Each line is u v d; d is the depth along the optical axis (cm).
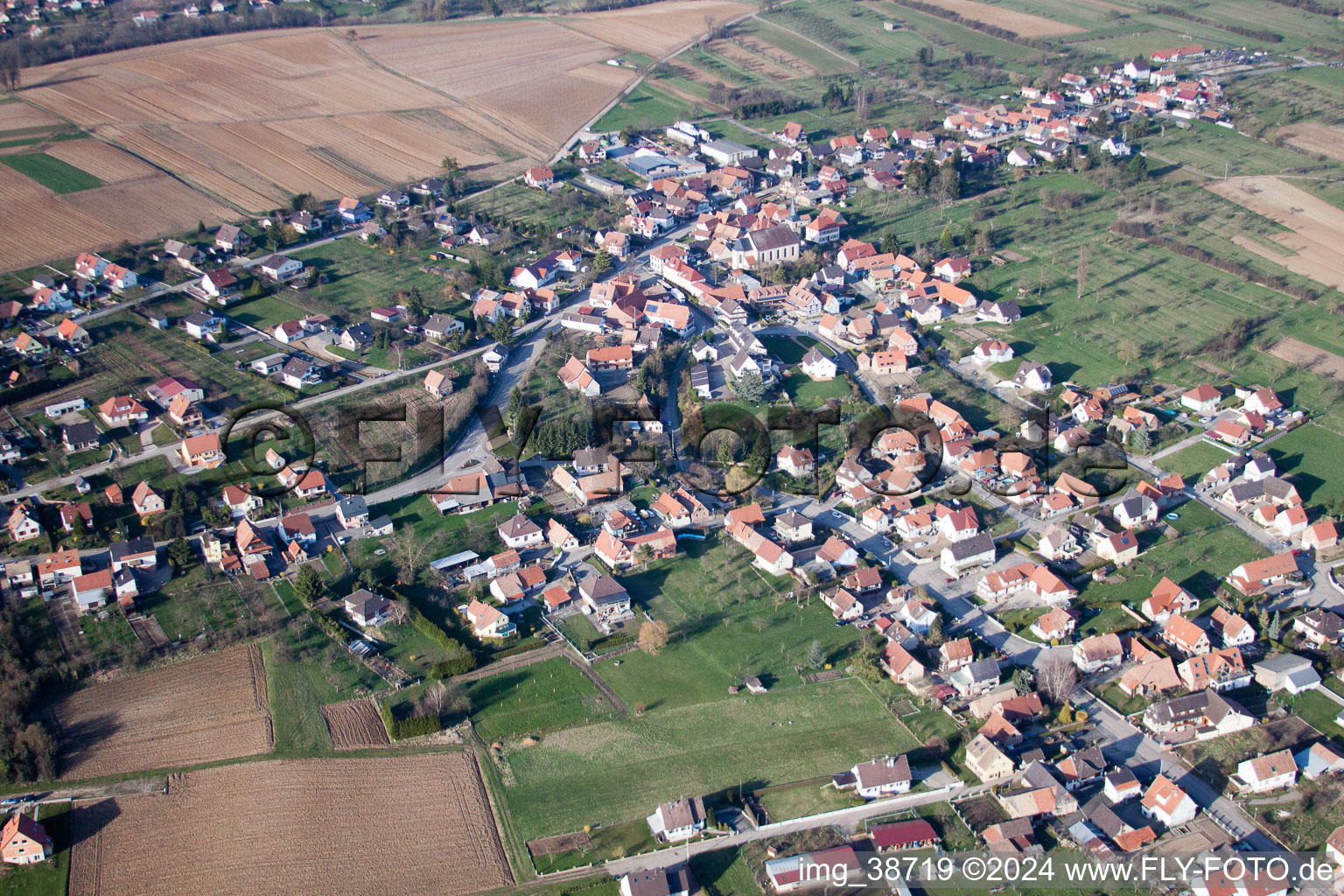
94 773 15088
